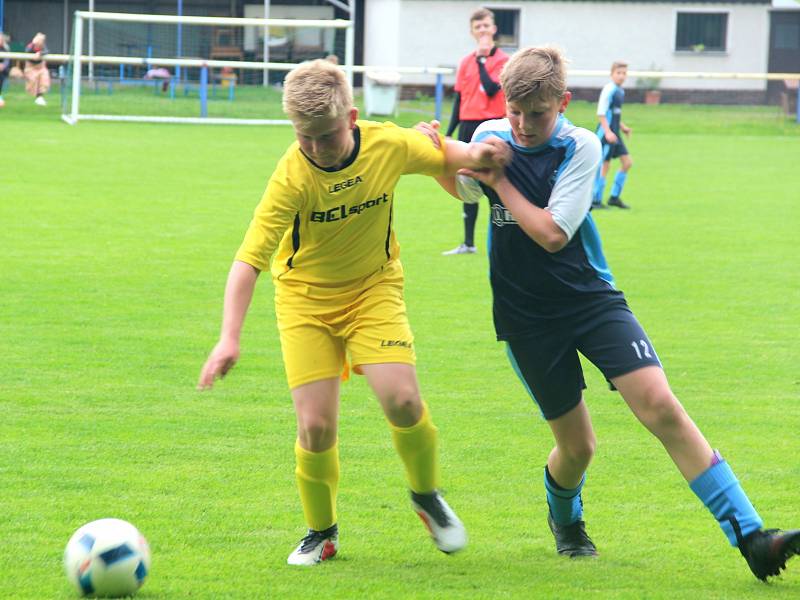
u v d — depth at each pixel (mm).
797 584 10414
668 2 94312
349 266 10742
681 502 13062
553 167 10719
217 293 24656
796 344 20984
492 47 29188
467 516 12539
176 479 13477
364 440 15289
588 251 10922
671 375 18781
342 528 12086
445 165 11055
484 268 28375
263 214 10406
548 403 11078
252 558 11000
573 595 9945
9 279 25531
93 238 31156
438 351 20281
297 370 10742
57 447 14578
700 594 10016
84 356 19297
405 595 9922
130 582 9703
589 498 13180
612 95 39719
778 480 13734
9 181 42000
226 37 92812
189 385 17734
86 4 97938
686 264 29141
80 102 75562
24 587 9969
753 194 44344
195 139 61156
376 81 73562
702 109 89188
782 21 95688
